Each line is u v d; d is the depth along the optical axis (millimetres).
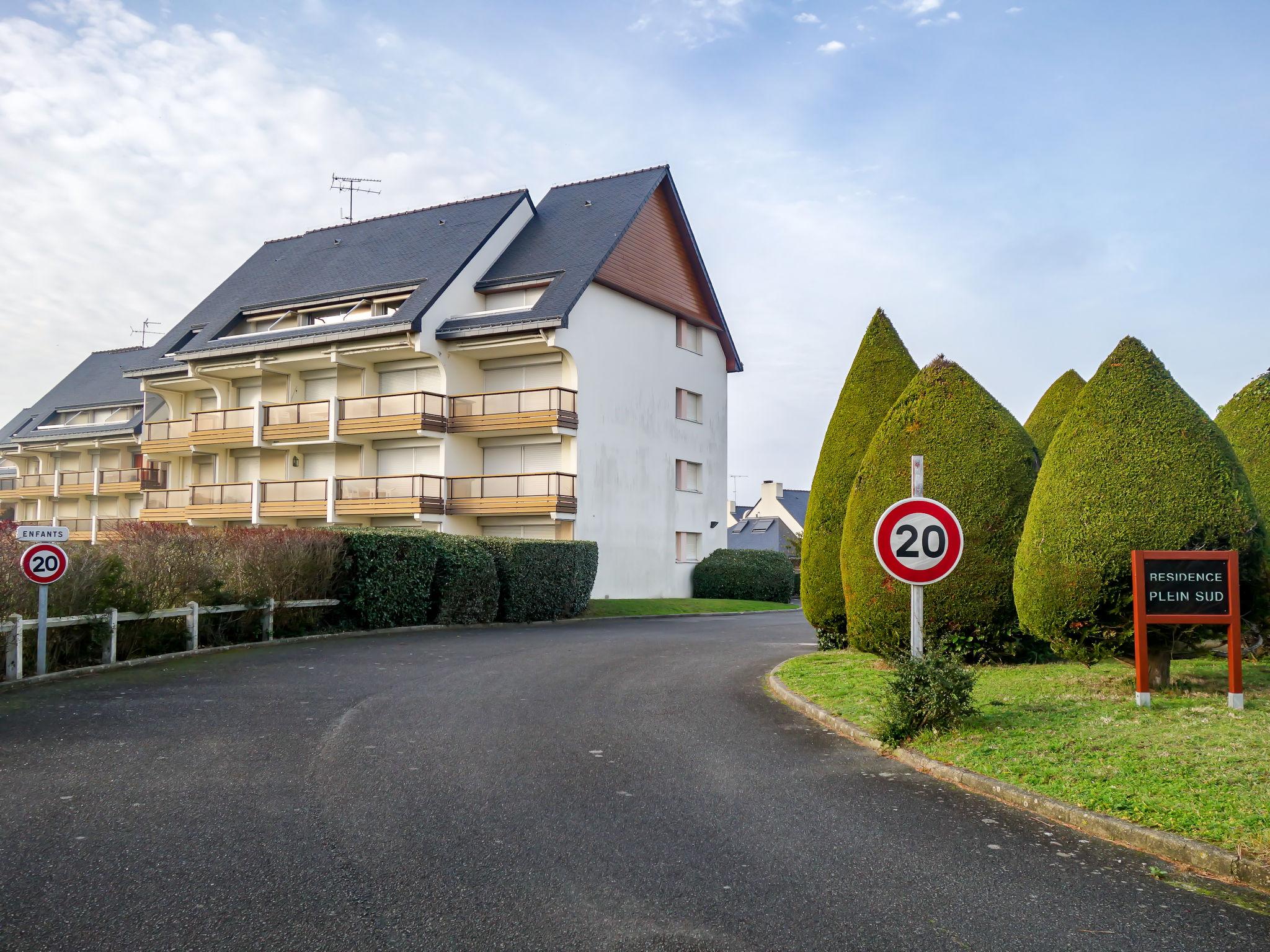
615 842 5738
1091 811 6113
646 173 36375
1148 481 9016
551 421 30594
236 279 39594
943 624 11969
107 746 8047
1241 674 8453
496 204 35969
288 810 6293
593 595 32312
